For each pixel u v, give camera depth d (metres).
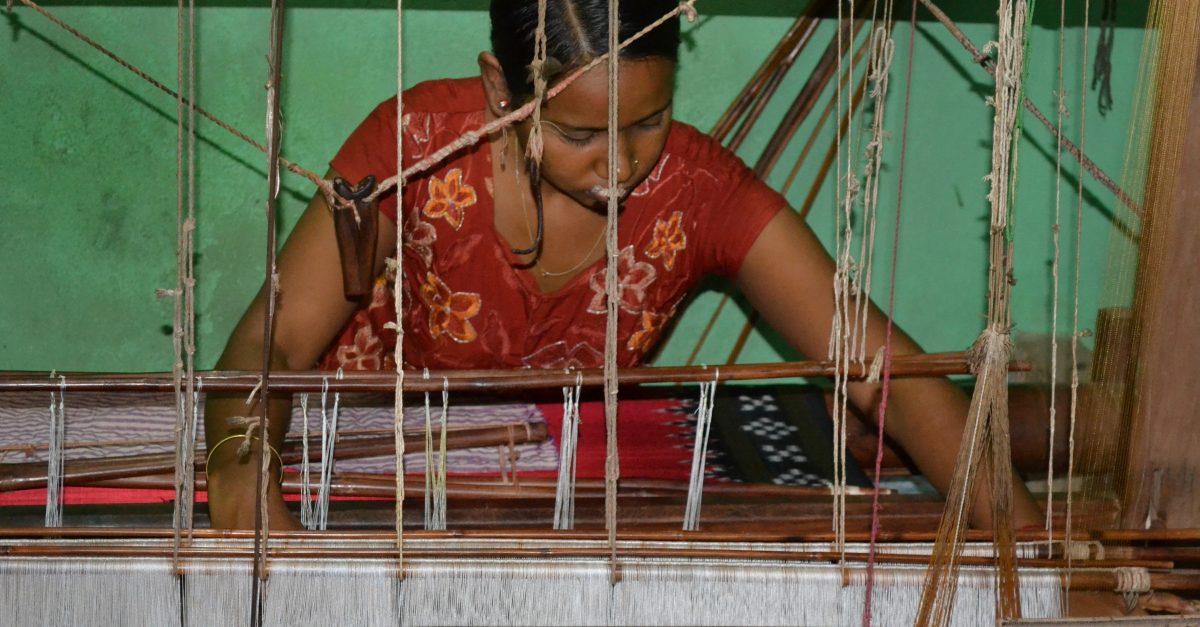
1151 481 1.65
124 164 2.76
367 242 1.73
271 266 1.34
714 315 2.97
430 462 1.66
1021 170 2.91
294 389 1.59
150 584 1.51
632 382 1.64
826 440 2.38
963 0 2.79
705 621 1.52
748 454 2.31
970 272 3.01
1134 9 2.73
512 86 1.71
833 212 2.94
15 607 1.51
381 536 1.54
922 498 2.12
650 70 1.59
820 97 2.86
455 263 2.02
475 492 2.06
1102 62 2.80
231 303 2.87
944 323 3.05
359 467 2.16
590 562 1.52
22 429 2.19
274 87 1.30
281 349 1.90
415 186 1.96
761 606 1.52
